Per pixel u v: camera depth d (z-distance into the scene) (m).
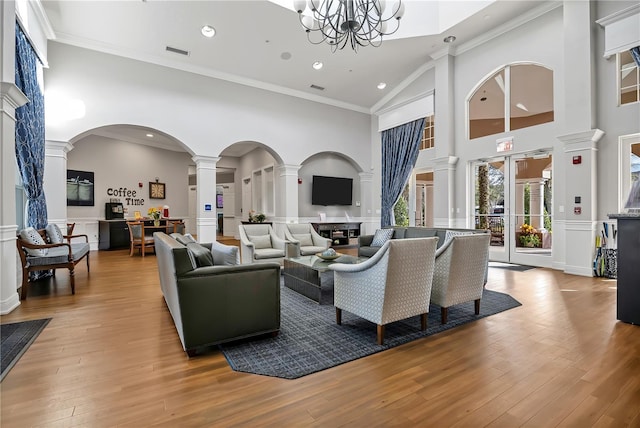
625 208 2.79
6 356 2.21
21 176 4.24
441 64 6.76
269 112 7.48
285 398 1.73
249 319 2.43
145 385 1.86
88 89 5.53
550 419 1.54
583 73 4.75
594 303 3.42
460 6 5.73
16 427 1.49
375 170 9.15
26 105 4.18
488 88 6.30
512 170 5.97
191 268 2.23
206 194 6.71
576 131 4.82
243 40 5.93
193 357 2.22
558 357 2.18
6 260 3.14
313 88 7.83
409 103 7.76
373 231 9.23
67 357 2.21
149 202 9.46
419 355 2.24
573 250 4.92
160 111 6.18
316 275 3.58
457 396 1.74
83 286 4.27
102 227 8.11
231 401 1.70
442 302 2.84
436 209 6.96
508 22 5.75
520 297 3.67
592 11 4.70
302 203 8.75
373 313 2.46
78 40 5.41
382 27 3.75
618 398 1.70
